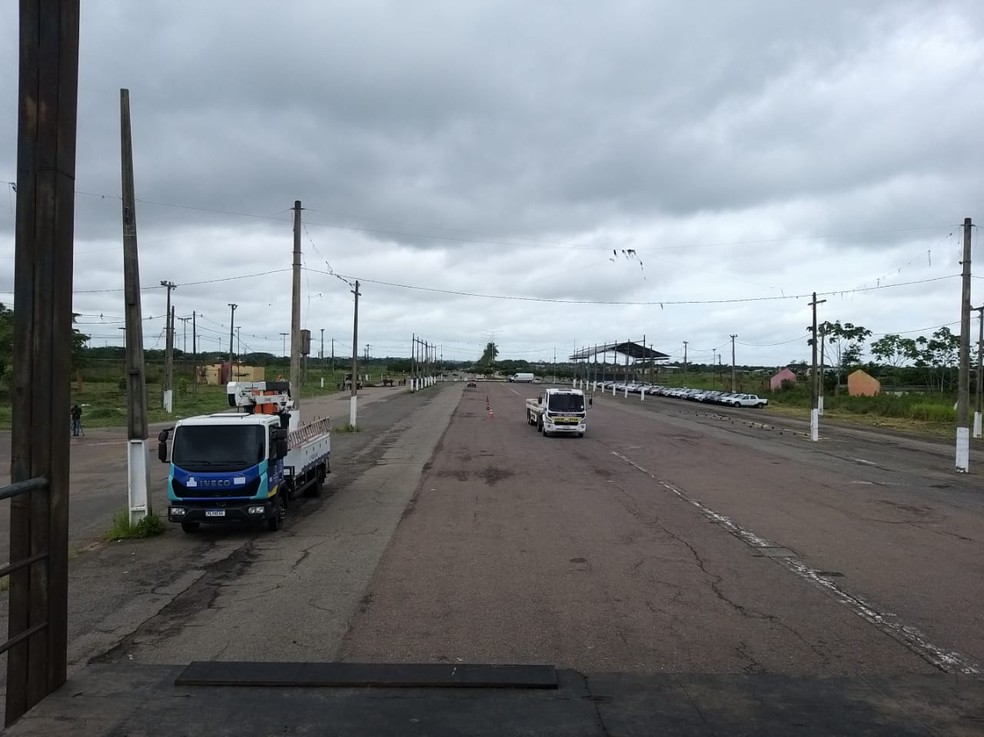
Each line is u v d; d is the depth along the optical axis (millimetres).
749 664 6230
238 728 4742
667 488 17641
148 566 10266
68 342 5125
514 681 5559
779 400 78062
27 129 4973
